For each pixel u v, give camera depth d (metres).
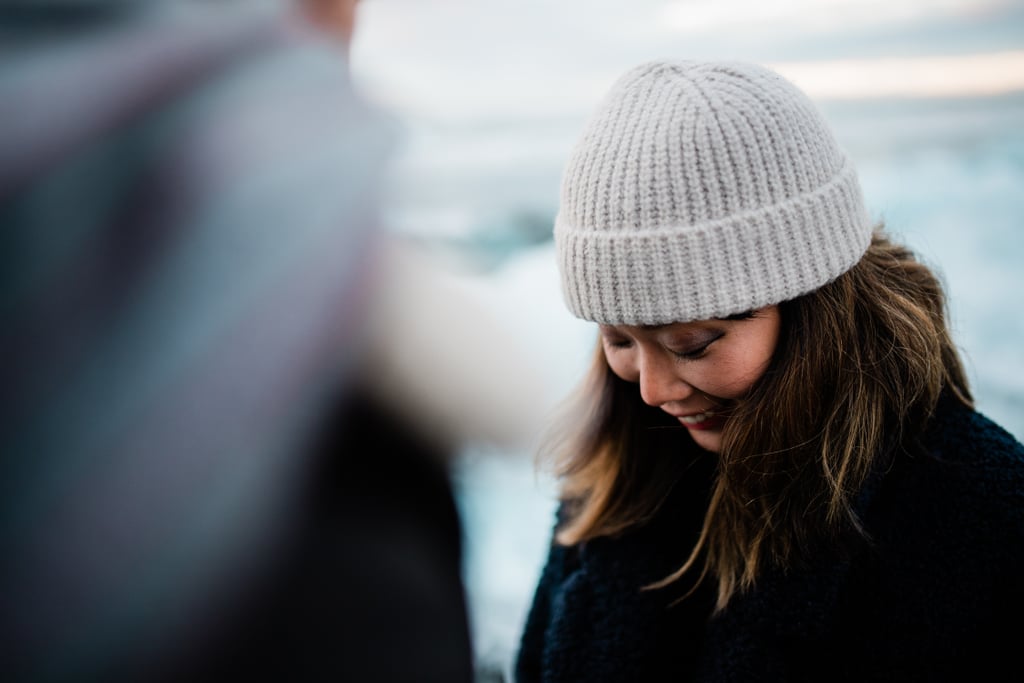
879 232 1.06
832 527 0.95
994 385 2.91
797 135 0.87
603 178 0.89
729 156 0.85
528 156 7.04
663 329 0.92
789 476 0.95
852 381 0.94
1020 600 0.88
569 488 1.27
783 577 0.99
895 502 0.95
